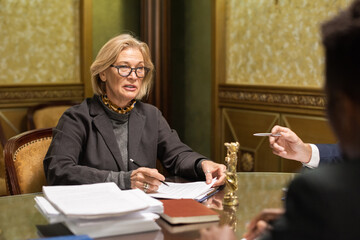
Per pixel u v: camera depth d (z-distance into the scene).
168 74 5.31
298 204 0.75
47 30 4.88
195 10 5.21
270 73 4.49
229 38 4.93
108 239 1.37
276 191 1.95
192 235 1.42
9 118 4.68
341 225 0.70
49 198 1.51
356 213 0.70
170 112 5.37
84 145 2.32
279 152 2.05
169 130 2.58
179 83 5.49
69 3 4.98
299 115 4.18
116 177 1.97
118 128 2.40
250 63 4.71
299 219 0.74
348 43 0.74
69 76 5.06
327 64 0.78
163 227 1.48
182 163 2.32
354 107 0.74
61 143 2.22
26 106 4.77
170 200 1.70
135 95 2.38
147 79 2.57
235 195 1.87
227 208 1.72
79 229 1.36
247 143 4.76
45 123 4.55
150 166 2.41
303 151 2.09
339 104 0.76
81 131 2.29
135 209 1.40
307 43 4.10
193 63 5.30
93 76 2.41
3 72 4.68
